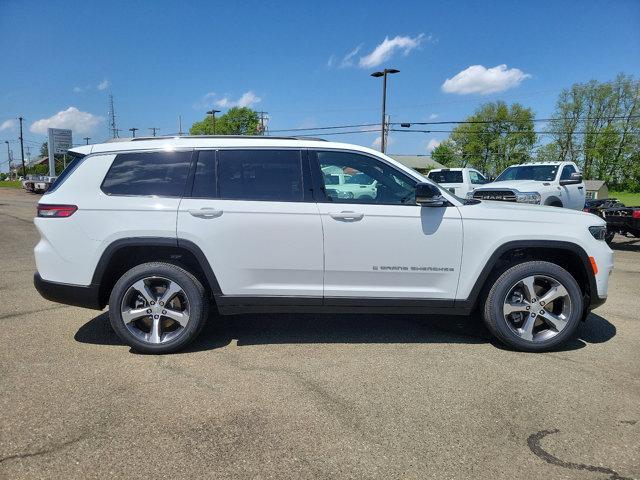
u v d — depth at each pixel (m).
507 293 4.15
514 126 74.19
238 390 3.41
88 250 3.98
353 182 4.20
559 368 3.85
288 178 4.14
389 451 2.69
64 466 2.52
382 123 33.84
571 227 4.21
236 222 4.01
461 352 4.20
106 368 3.77
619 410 3.17
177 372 3.71
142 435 2.81
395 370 3.79
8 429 2.85
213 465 2.54
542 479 2.46
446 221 4.12
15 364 3.83
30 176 36.28
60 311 5.30
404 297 4.16
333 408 3.17
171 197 4.05
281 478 2.45
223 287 4.07
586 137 66.25
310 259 4.07
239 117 86.50
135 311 4.05
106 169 4.09
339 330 4.78
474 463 2.59
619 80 63.78
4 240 10.79
